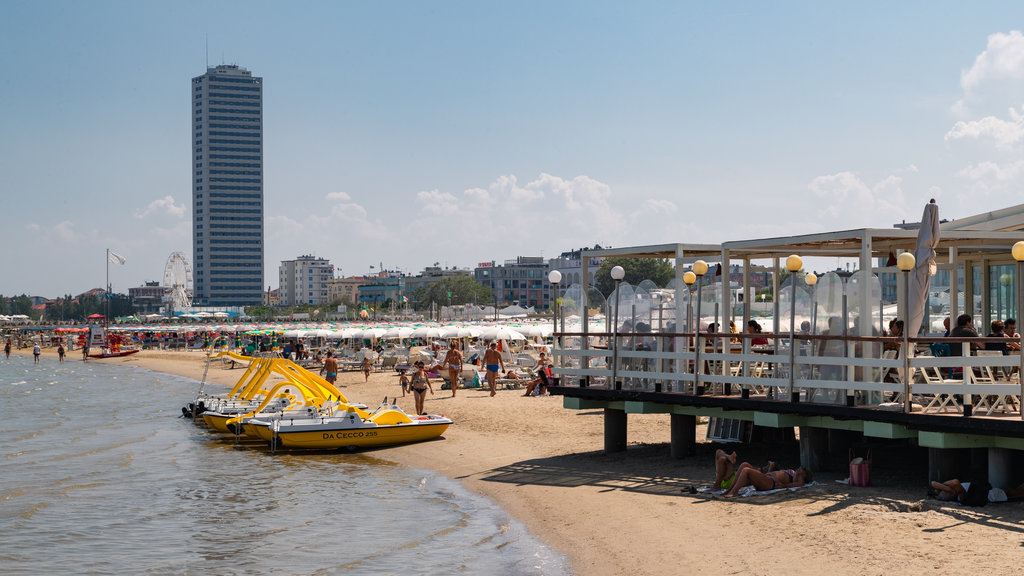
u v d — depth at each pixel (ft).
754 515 41.06
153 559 42.70
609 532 41.19
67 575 40.34
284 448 74.79
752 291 64.85
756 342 55.52
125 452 77.61
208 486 60.49
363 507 52.19
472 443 71.36
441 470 62.18
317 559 41.24
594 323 60.34
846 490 43.98
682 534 39.27
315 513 51.13
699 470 53.06
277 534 46.60
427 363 155.74
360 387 128.26
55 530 48.98
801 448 49.29
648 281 57.16
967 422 39.04
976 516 37.55
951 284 61.87
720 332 54.24
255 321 645.51
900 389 42.04
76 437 89.71
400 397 109.19
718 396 50.85
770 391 49.16
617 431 61.72
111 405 128.67
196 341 353.72
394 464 66.33
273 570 39.88
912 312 42.91
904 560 32.45
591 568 36.37
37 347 301.43
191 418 100.73
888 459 52.08
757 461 54.90
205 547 44.52
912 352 42.63
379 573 38.50
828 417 46.62
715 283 59.06
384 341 234.79
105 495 58.39
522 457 63.62
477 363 131.85
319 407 76.84
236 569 40.34
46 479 64.64
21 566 41.88
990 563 31.27
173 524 49.80
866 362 43.14
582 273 61.93
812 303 46.73
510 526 44.70
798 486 45.55
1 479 64.75
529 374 117.50
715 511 42.63
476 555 40.09
